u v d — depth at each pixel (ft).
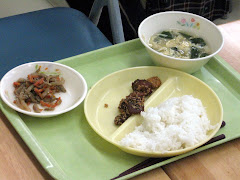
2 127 3.25
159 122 3.27
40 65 3.85
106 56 4.31
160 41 4.38
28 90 3.66
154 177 2.93
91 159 3.12
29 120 3.44
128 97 3.68
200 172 2.99
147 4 6.70
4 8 5.78
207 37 4.34
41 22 5.26
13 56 4.70
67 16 5.45
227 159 3.11
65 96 3.81
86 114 3.34
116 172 3.02
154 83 3.91
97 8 5.44
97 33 5.33
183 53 4.21
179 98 3.59
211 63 4.25
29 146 3.00
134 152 3.00
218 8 7.39
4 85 3.57
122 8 7.27
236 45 4.50
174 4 6.70
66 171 2.99
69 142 3.27
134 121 3.48
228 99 3.83
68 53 4.88
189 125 3.17
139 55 4.42
